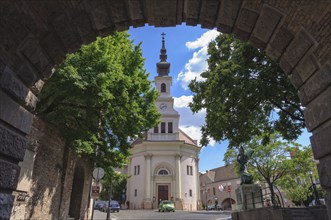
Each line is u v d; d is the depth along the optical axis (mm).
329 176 4629
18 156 5020
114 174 19797
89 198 21797
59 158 15305
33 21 4992
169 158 51281
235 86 12680
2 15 4508
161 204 39938
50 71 5867
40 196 13297
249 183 18453
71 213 18938
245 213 16344
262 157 37281
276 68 11922
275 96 12695
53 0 5059
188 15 6098
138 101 18422
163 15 6121
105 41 13953
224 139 14531
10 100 4805
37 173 12812
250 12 5535
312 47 4910
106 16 5832
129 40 18766
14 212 10977
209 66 15477
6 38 4637
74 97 13383
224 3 5609
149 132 52656
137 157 53375
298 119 13312
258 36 5824
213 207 59500
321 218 12320
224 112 13742
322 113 4789
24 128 5289
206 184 79750
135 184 51906
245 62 12578
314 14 4703
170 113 53844
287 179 39844
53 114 13836
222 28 6188
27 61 5195
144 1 5773
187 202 49875
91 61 13078
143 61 18375
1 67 4508
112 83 14461
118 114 15898
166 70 59000
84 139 14852
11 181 4770
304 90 5316
